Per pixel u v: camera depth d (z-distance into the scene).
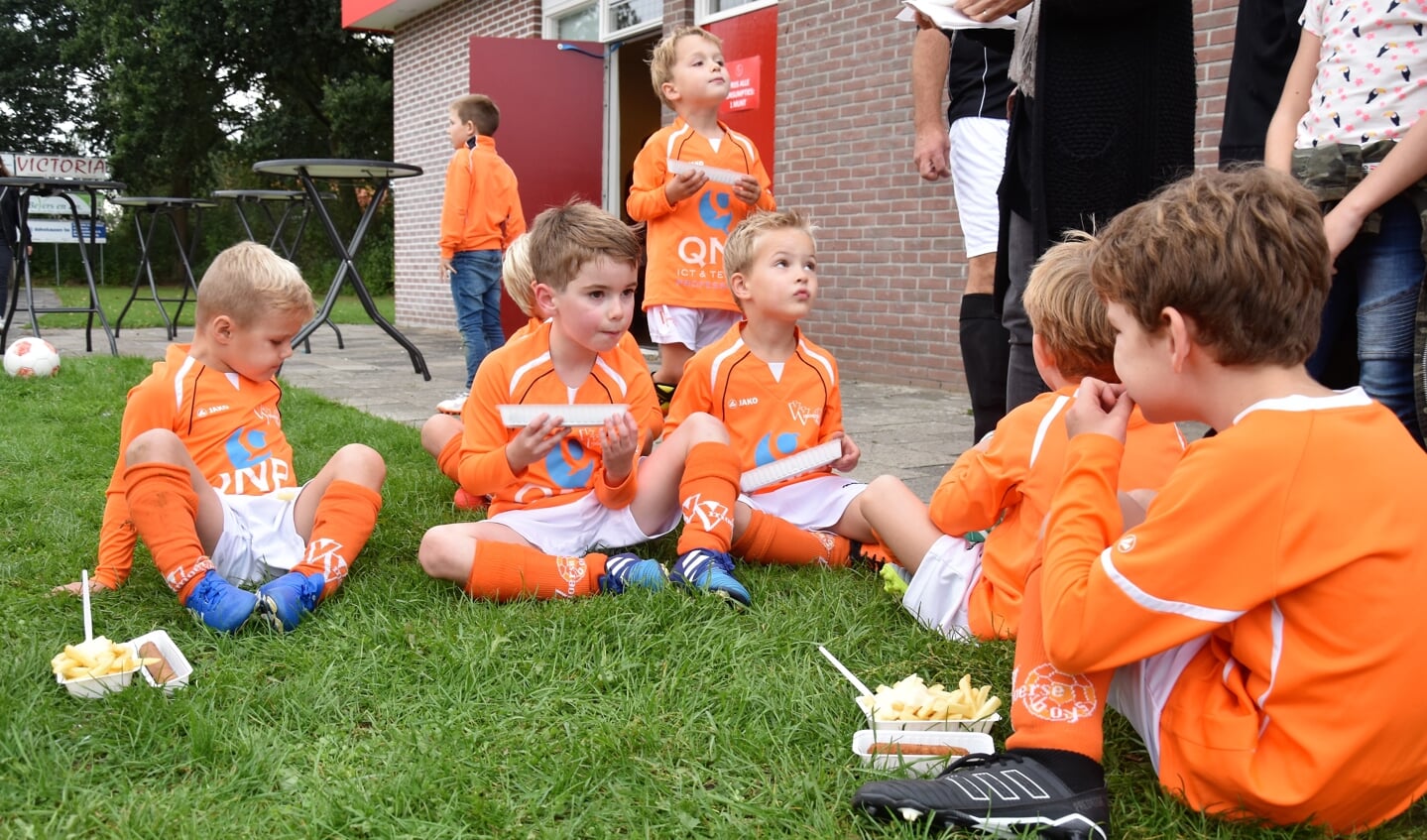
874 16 6.73
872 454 4.42
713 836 1.48
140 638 2.00
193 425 2.56
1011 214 2.84
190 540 2.25
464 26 11.42
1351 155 2.28
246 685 1.93
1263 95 2.76
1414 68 2.25
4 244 7.72
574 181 9.35
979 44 3.44
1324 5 2.44
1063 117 2.55
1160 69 2.49
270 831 1.48
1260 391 1.44
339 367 8.00
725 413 3.01
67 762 1.63
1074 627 1.44
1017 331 2.83
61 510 3.20
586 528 2.74
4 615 2.28
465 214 6.04
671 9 8.29
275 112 25.83
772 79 7.62
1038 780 1.48
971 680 2.00
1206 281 1.39
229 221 24.66
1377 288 2.32
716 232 4.29
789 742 1.75
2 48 28.23
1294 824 1.44
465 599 2.40
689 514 2.59
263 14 24.58
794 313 2.91
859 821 1.50
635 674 2.00
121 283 25.09
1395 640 1.32
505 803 1.55
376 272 23.06
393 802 1.54
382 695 1.91
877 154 6.81
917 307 6.63
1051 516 1.59
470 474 2.70
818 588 2.56
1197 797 1.49
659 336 4.30
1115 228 1.53
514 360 2.81
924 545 2.35
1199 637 1.47
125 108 26.12
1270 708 1.40
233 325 2.58
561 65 9.22
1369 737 1.34
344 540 2.43
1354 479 1.34
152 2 26.16
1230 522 1.35
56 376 6.36
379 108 23.86
